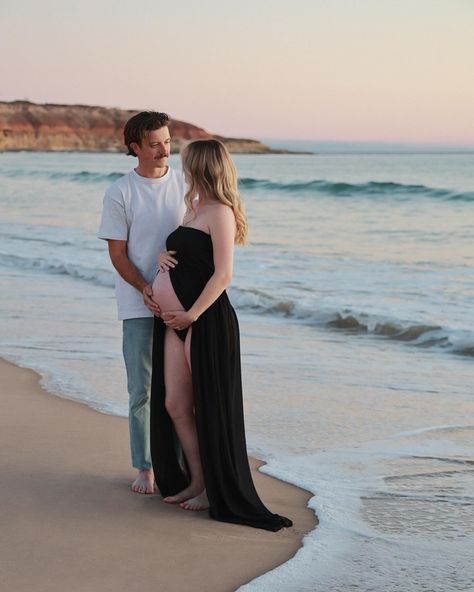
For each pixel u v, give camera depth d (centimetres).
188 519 384
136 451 418
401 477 448
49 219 2364
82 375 666
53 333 834
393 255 1512
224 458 380
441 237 1811
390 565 337
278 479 445
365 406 595
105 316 930
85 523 376
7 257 1459
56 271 1326
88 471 445
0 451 475
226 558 342
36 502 399
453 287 1138
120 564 333
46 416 550
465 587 318
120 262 404
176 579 321
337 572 330
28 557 338
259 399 611
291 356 765
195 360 378
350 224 2123
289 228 2047
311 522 386
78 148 18612
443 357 773
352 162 7450
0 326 869
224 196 381
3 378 655
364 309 951
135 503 402
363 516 391
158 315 392
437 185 3241
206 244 381
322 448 499
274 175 5016
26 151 18338
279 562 339
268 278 1225
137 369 414
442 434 528
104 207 407
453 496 418
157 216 407
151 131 400
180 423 399
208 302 374
